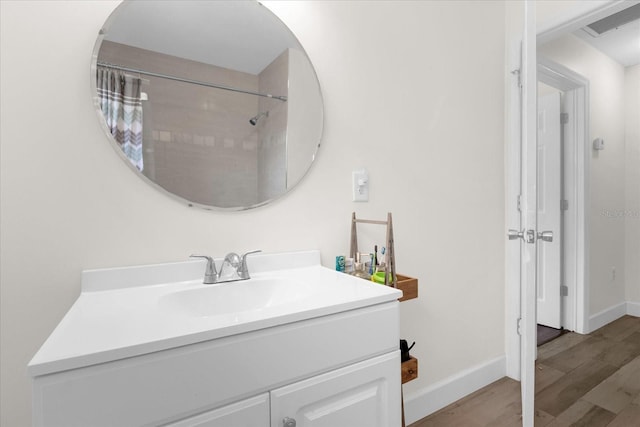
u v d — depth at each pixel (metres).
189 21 1.06
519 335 1.86
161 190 1.01
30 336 0.85
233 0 1.13
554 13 1.71
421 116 1.59
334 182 1.33
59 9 0.88
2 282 0.82
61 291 0.88
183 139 1.04
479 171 1.81
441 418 1.54
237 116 1.14
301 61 1.26
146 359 0.55
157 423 0.56
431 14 1.63
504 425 1.48
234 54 1.13
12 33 0.84
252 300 1.02
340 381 0.76
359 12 1.41
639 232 2.07
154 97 1.00
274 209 1.20
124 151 0.96
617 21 1.99
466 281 1.76
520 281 1.86
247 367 0.65
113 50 0.95
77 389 0.50
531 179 1.28
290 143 1.23
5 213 0.83
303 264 1.23
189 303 0.93
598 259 2.29
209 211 1.08
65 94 0.89
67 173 0.89
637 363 1.90
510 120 1.90
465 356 1.75
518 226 1.85
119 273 0.93
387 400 0.84
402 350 1.22
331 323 0.75
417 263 1.58
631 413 1.52
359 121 1.40
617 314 2.18
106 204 0.94
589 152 2.32
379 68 1.46
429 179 1.62
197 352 0.60
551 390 1.72
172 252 1.03
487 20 1.85
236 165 1.13
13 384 0.84
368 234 1.42
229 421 0.62
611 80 2.18
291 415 0.69
